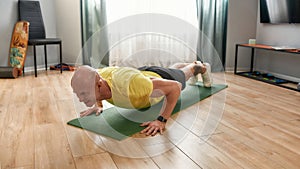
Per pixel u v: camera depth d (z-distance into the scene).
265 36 3.77
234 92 2.75
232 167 1.33
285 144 1.58
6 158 1.39
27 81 3.12
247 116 2.04
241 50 3.91
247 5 3.82
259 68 3.90
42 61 3.91
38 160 1.37
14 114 2.03
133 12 3.95
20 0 3.55
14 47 3.47
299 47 3.26
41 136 1.65
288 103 2.41
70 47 3.99
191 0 4.05
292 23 3.29
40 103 2.30
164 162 1.37
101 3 3.85
